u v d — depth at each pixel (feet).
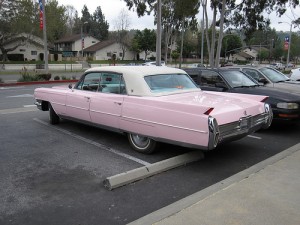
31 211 12.76
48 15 159.02
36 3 151.53
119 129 20.34
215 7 90.94
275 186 14.39
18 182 15.55
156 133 17.93
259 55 366.63
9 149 20.70
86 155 19.60
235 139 17.84
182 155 18.20
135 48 253.24
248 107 18.33
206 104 17.43
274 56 382.01
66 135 24.17
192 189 14.79
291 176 15.51
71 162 18.37
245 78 29.09
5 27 153.28
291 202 12.90
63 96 24.82
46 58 87.81
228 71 28.66
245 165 18.04
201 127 15.83
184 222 11.46
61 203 13.43
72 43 267.80
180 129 16.69
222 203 12.82
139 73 19.79
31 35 175.22
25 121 29.22
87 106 22.33
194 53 294.87
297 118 24.79
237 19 90.99
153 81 19.92
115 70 20.92
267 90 26.43
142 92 19.15
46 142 22.34
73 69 160.15
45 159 18.85
